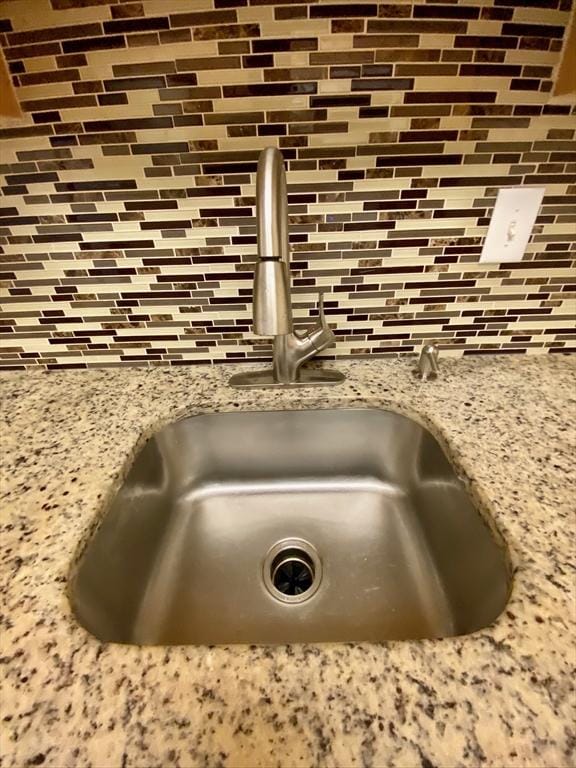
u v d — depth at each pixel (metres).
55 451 0.65
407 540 0.72
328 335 0.73
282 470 0.81
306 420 0.76
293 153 0.63
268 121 0.60
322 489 0.80
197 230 0.69
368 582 0.66
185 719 0.35
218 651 0.39
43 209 0.67
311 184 0.65
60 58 0.57
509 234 0.70
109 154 0.63
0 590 0.45
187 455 0.77
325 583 0.66
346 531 0.74
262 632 0.59
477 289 0.76
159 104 0.59
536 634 0.39
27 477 0.60
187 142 0.62
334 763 0.32
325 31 0.55
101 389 0.79
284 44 0.55
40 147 0.62
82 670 0.38
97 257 0.72
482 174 0.65
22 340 0.81
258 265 0.54
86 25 0.55
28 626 0.42
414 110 0.60
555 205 0.68
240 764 0.32
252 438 0.78
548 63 0.57
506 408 0.70
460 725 0.34
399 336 0.81
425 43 0.56
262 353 0.82
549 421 0.67
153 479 0.71
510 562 0.47
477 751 0.32
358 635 0.59
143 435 0.68
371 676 0.37
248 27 0.54
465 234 0.70
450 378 0.78
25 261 0.73
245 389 0.77
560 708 0.35
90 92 0.59
